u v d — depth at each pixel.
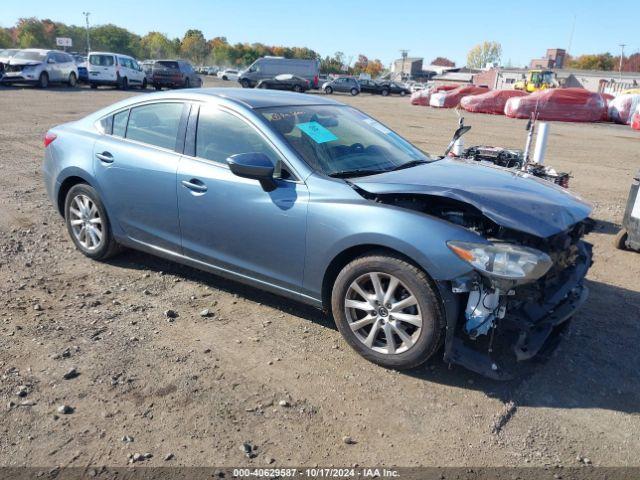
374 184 3.53
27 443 2.78
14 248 5.36
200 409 3.08
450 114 26.34
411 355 3.38
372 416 3.09
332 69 123.50
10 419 2.94
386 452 2.82
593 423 3.09
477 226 3.41
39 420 2.94
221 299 4.43
